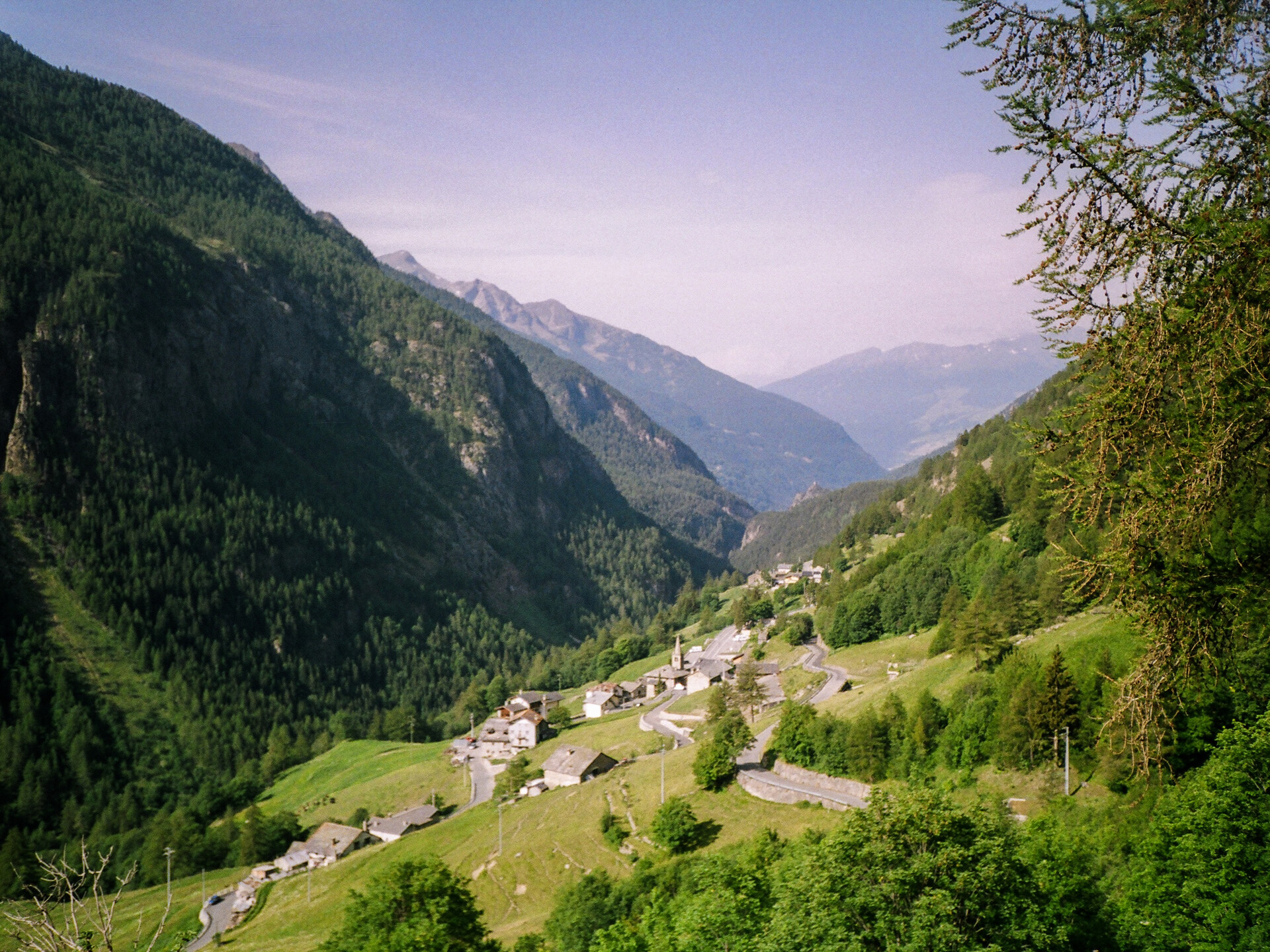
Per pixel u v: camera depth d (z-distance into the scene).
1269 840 31.42
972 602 95.88
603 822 93.12
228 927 110.44
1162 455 12.58
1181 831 34.38
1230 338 11.50
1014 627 92.94
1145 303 12.15
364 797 160.50
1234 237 10.77
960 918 29.36
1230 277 11.12
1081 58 12.55
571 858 89.25
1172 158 11.57
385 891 46.59
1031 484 124.81
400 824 135.62
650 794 99.12
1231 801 32.44
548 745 164.25
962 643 89.12
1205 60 11.90
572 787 121.12
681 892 59.94
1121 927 33.22
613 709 190.00
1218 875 31.64
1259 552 11.91
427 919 43.25
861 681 126.06
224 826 150.88
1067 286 12.56
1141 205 11.80
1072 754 60.88
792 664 157.88
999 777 65.88
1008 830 36.44
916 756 76.56
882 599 150.38
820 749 88.44
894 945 28.48
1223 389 12.04
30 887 12.84
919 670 103.69
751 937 37.84
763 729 114.12
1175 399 12.66
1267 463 12.09
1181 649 13.00
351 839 134.12
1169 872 33.97
